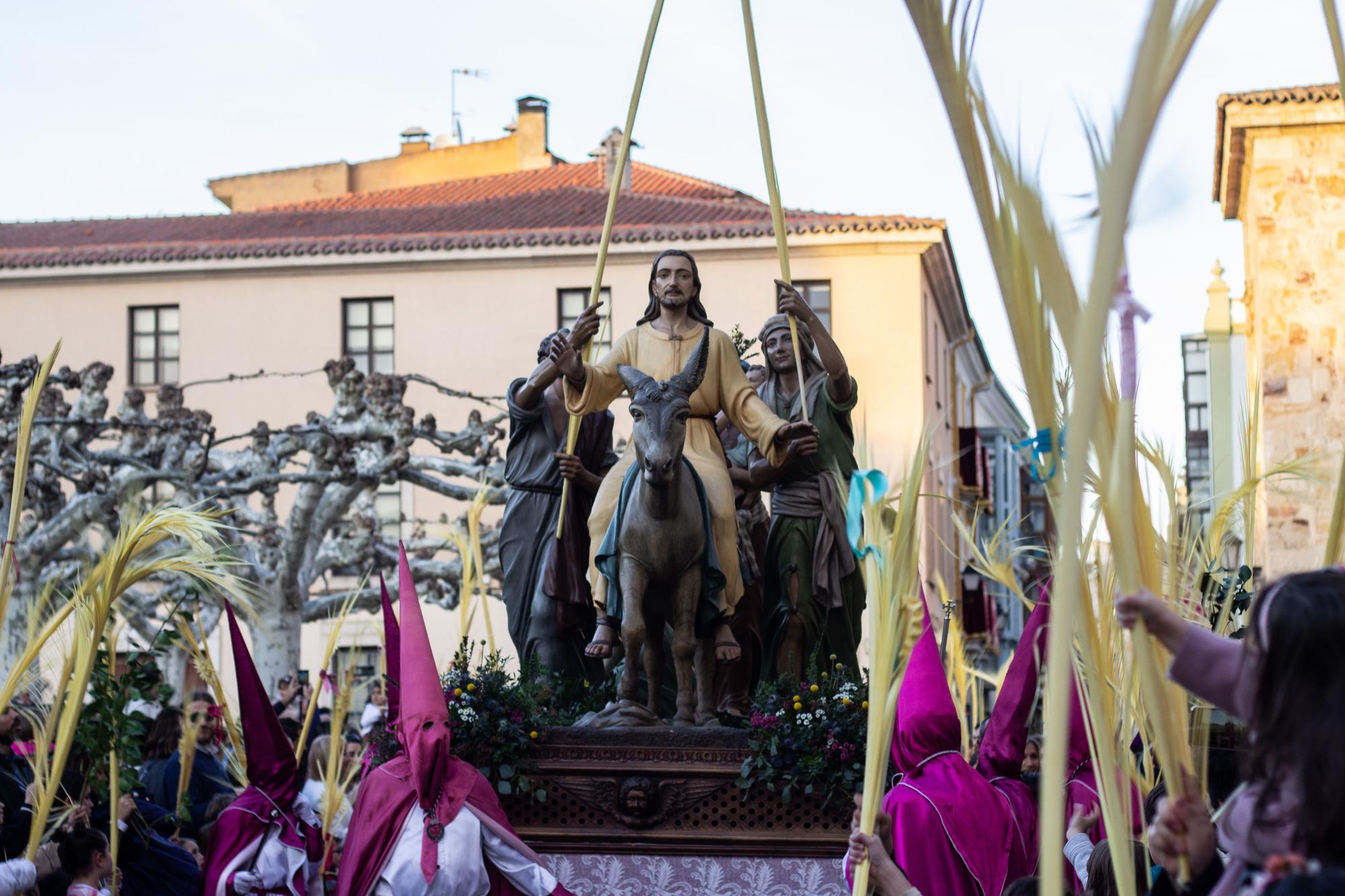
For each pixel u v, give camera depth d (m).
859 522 3.86
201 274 39.19
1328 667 2.27
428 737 6.99
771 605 8.61
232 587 7.48
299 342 38.81
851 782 7.49
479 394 38.03
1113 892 4.44
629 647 7.80
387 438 23.00
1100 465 2.69
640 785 7.65
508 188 44.59
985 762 7.00
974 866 5.95
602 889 7.64
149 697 8.35
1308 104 20.28
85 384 23.66
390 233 40.09
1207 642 2.60
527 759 7.74
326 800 9.80
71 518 21.66
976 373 45.44
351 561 24.91
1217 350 19.59
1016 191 2.50
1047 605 5.86
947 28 2.43
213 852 8.02
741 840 7.60
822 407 8.63
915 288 35.47
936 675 6.37
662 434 7.30
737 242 36.25
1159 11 1.96
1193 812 2.76
